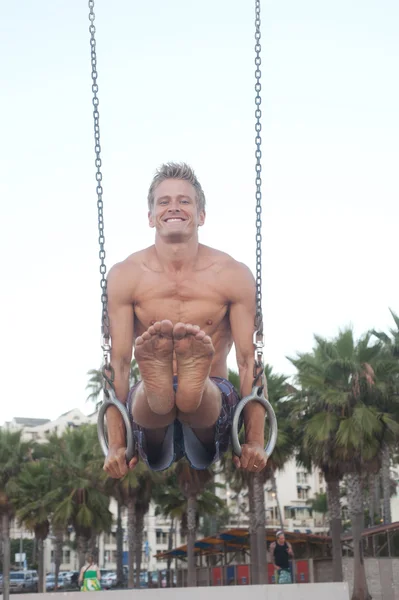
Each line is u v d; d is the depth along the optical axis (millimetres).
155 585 56062
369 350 26484
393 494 49875
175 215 5559
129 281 5672
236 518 84312
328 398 25516
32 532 43000
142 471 33500
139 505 37000
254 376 5680
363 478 27938
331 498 28516
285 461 28625
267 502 95250
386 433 25844
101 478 35500
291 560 31875
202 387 5004
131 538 35531
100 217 5930
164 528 95750
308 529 94562
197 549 44312
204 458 5805
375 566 30797
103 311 5641
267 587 6246
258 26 6207
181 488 33188
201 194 5750
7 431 41688
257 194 5934
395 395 26078
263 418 5742
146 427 5418
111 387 5578
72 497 38438
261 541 29250
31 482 39594
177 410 5348
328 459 26953
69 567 92438
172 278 5660
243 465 5668
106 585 53406
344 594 6250
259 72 6148
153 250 5781
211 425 5473
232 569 36812
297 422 27438
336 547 28219
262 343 5695
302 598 6250
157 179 5684
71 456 39094
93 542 40062
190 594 6215
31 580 60406
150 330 4793
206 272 5688
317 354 27375
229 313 5777
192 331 4801
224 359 5898
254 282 5785
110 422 5617
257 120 6082
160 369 4953
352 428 25219
